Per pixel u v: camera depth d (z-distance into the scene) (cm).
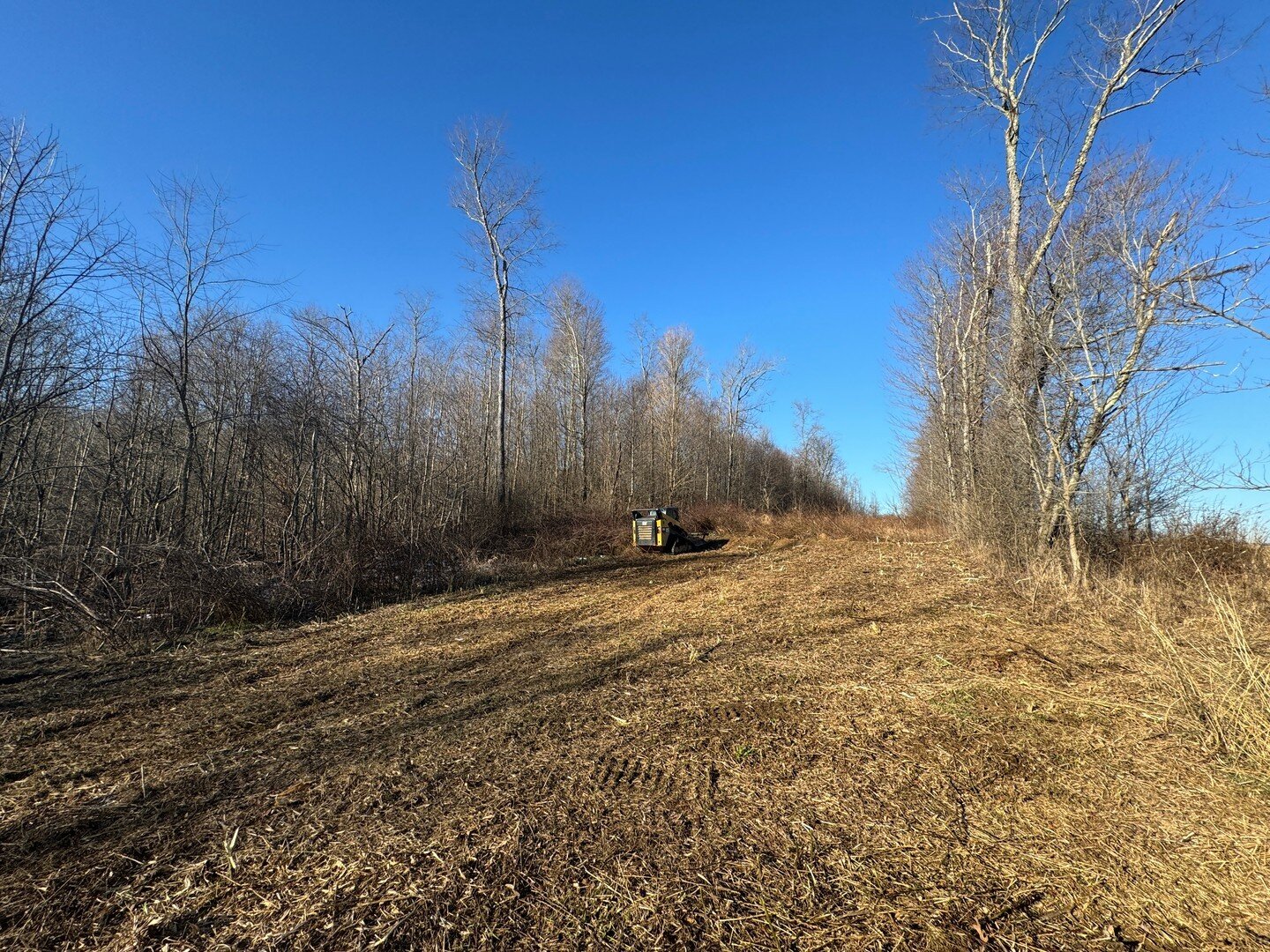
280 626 886
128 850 304
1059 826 306
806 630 741
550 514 2475
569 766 386
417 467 1662
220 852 300
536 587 1237
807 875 272
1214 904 249
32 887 276
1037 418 1030
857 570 1280
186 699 554
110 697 562
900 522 2606
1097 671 541
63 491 1085
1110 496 1048
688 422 4016
